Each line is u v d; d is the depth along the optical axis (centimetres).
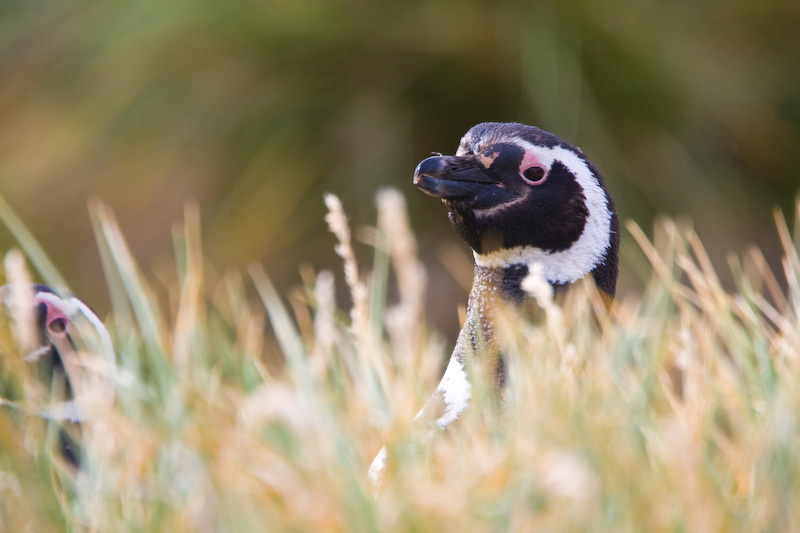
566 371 592
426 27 679
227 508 586
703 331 602
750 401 598
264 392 590
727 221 680
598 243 611
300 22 681
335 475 586
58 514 593
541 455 585
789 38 684
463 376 607
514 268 611
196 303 608
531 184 610
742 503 588
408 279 607
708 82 679
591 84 680
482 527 583
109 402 599
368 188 683
